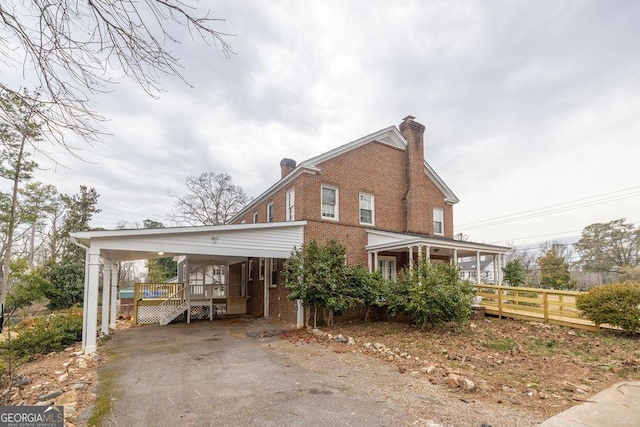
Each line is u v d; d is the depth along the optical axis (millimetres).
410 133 16000
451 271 10703
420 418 3916
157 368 6547
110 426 3889
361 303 12180
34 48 2596
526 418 3855
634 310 8656
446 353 7297
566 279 29625
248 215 20047
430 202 16938
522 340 8633
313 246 11203
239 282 19016
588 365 6305
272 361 6918
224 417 4086
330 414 4098
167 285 14781
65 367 6789
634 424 3641
